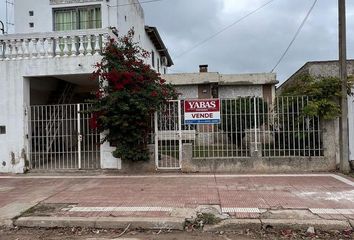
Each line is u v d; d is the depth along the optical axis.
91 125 11.93
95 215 7.07
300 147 11.70
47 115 12.95
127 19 19.30
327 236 6.10
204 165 11.80
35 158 12.87
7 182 10.93
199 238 6.09
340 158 11.44
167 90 12.22
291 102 11.72
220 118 11.86
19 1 17.69
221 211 7.12
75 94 17.09
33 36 12.74
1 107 12.77
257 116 11.75
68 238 6.23
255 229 6.43
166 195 8.61
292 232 6.28
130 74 11.53
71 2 17.41
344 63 11.40
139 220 6.65
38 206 7.89
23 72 12.75
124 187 9.70
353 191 8.72
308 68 18.53
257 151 11.66
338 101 11.63
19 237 6.38
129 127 11.60
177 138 12.03
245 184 9.73
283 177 10.67
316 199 7.96
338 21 11.48
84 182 10.59
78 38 12.70
